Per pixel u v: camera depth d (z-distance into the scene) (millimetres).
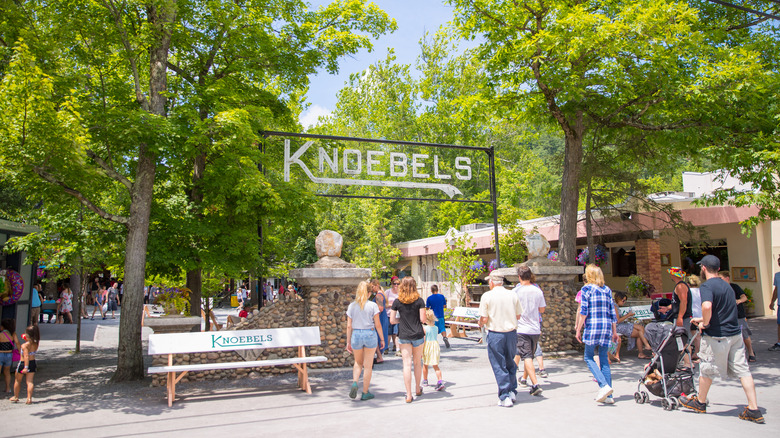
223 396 7805
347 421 6109
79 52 9828
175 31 10281
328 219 29047
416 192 34625
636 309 11234
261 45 10922
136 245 9445
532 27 12109
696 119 11602
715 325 5977
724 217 16203
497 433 5402
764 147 10055
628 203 16859
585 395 7207
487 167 35812
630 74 11227
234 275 10945
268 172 12242
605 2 11695
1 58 8719
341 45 11977
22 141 7715
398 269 31906
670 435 5250
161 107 9945
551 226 18750
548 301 11281
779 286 11141
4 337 8375
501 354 6750
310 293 9953
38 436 5777
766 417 5914
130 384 8867
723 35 12289
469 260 18953
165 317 9336
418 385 7379
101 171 9383
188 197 11461
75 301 24094
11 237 11086
